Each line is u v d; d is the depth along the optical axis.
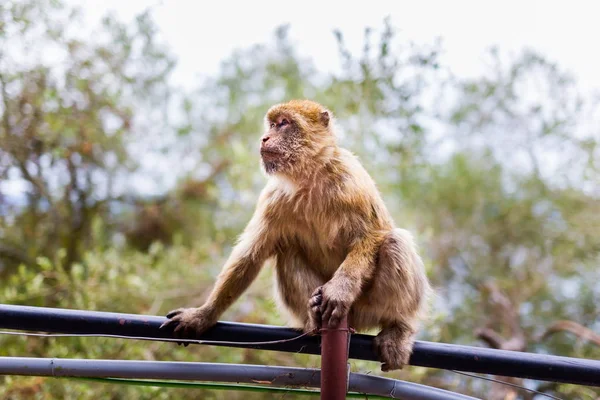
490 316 12.19
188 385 4.66
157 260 12.30
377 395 4.61
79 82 11.54
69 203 12.62
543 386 9.20
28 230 12.35
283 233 6.18
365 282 5.69
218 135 14.52
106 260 10.55
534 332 11.89
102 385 9.05
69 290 9.85
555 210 13.56
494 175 14.12
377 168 11.40
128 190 13.92
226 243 12.47
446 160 14.28
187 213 14.26
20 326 4.61
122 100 12.63
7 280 11.55
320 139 6.25
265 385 4.79
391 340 5.27
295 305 6.12
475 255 13.57
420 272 5.98
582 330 10.00
